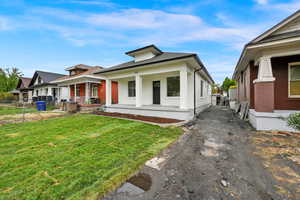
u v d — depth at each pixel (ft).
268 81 17.04
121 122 22.50
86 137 14.85
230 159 9.67
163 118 24.68
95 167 8.45
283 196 6.01
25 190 6.35
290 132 15.88
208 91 52.54
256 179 7.30
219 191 6.40
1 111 39.60
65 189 6.41
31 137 15.01
